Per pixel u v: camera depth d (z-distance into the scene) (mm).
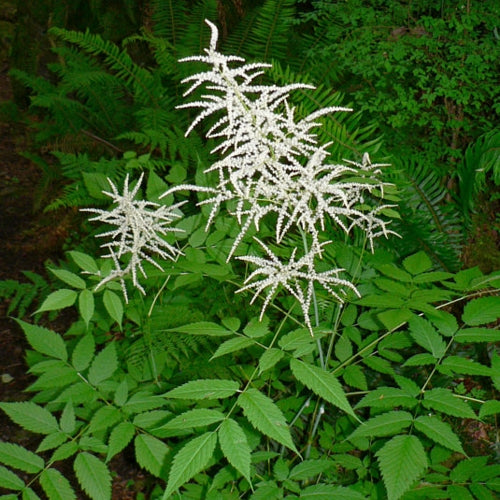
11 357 4465
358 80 5523
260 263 2086
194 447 1594
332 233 3502
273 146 1935
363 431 1902
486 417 3629
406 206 3873
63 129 5875
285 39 5656
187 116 5633
